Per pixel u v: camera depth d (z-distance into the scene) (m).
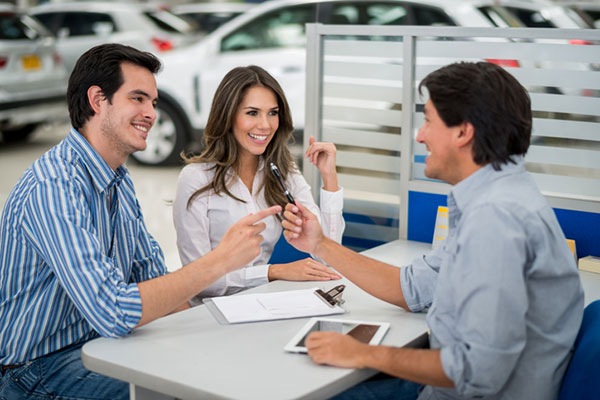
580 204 2.35
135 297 1.60
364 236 2.91
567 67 2.34
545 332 1.44
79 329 1.88
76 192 1.72
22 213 1.70
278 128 2.39
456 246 1.42
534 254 1.38
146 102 1.81
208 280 1.65
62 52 7.04
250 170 2.40
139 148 1.82
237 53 5.66
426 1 4.82
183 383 1.38
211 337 1.61
